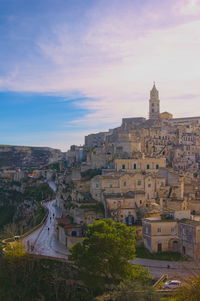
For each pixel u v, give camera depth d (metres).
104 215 122.62
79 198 142.25
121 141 179.88
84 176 168.75
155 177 136.38
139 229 108.69
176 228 101.00
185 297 53.88
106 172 152.00
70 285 84.50
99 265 74.56
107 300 71.62
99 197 133.88
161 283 74.12
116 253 75.75
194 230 92.38
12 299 86.69
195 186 148.25
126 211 119.50
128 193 130.88
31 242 112.31
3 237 146.25
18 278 90.50
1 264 92.31
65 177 193.75
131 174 135.00
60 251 101.31
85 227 111.81
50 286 87.25
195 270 72.06
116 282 78.00
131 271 74.75
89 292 79.94
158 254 97.94
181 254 97.19
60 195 176.50
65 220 123.94
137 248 103.62
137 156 162.38
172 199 127.94
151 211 113.56
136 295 62.00
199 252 89.50
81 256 76.62
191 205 128.12
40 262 91.81
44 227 137.00
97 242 76.62
